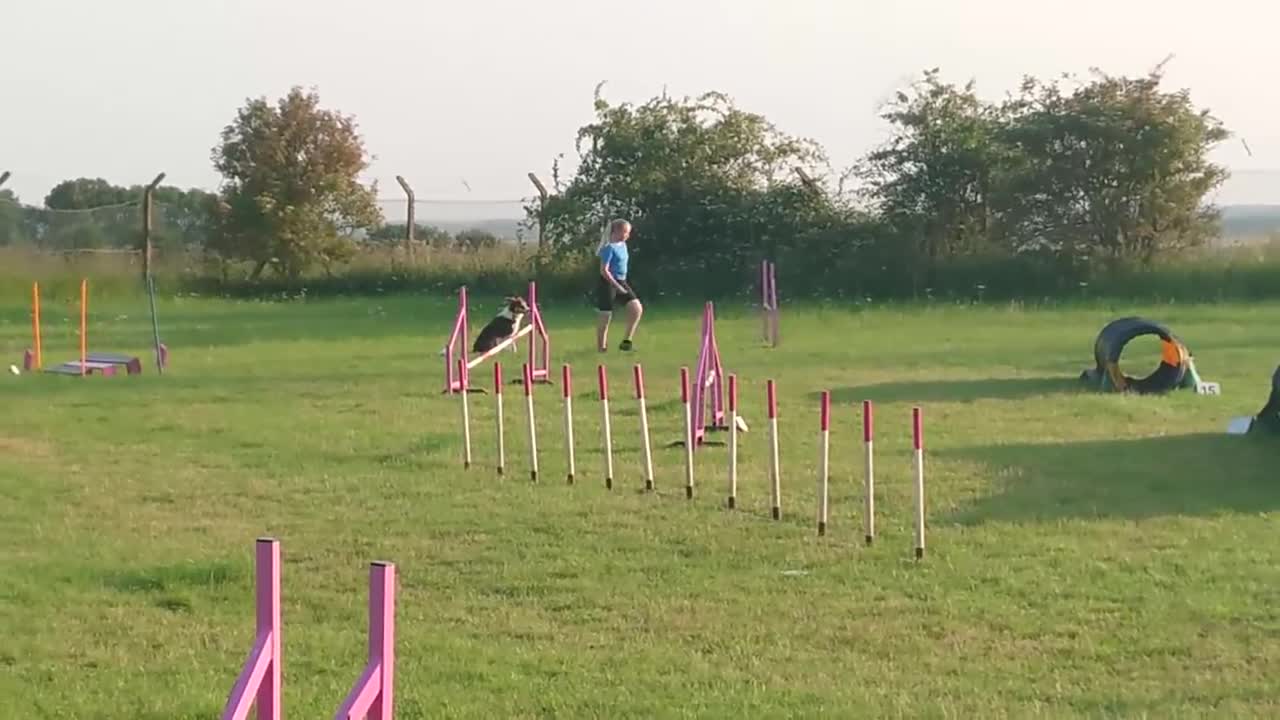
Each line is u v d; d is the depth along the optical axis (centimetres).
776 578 879
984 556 925
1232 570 889
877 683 693
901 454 1281
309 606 830
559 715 648
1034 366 1969
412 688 682
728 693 676
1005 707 657
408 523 1030
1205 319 2717
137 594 850
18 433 1426
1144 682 693
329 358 2123
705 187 3347
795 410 1557
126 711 655
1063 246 3250
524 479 1181
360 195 3756
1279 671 708
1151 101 3206
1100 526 1002
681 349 2217
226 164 3725
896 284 3250
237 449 1328
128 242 3697
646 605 827
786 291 3288
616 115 3438
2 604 826
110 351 2253
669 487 1148
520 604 834
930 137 3275
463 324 1680
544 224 3478
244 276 3738
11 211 3631
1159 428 1430
